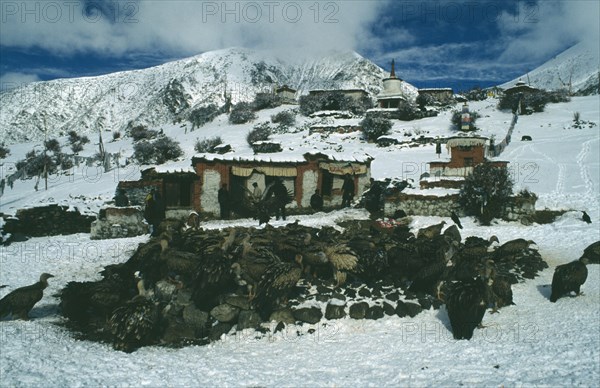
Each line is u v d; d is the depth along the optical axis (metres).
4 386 7.36
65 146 108.88
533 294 12.89
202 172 25.45
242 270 11.92
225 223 23.48
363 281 13.08
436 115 79.50
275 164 26.39
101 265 16.55
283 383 7.77
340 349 9.47
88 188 47.19
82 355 9.07
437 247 13.86
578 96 88.56
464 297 9.69
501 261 15.36
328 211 27.08
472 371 7.93
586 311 11.19
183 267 12.13
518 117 71.31
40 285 11.46
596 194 26.53
